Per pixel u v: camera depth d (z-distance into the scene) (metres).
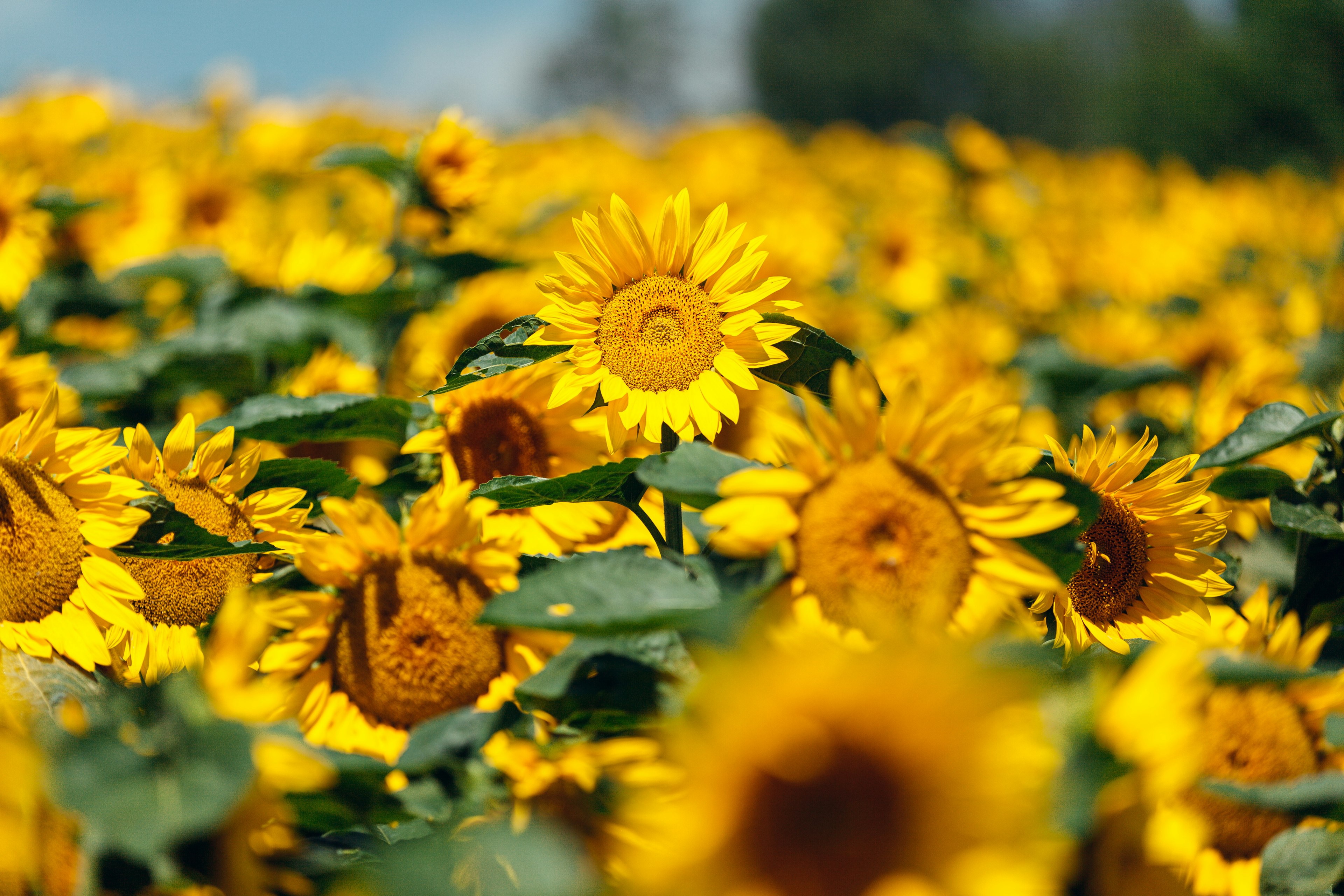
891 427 2.50
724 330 2.75
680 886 2.24
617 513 2.87
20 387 3.05
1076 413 4.54
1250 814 2.52
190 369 3.47
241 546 2.74
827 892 2.23
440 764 2.48
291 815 2.45
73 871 2.35
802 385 2.80
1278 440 2.78
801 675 2.22
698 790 2.24
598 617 2.44
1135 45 66.06
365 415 2.94
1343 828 2.52
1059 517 2.48
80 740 2.34
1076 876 2.33
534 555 2.72
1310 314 5.33
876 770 2.23
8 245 3.70
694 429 2.75
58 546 2.69
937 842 2.22
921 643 2.28
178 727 2.35
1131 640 2.70
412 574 2.59
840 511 2.48
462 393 2.95
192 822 2.30
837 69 65.50
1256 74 30.81
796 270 5.41
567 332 2.76
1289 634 2.56
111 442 2.73
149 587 2.75
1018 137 66.62
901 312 6.33
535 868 2.35
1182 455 3.42
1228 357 4.45
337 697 2.59
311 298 3.55
